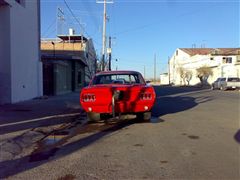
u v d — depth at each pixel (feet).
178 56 305.94
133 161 19.99
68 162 20.06
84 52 158.10
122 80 38.86
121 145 24.43
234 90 129.49
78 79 135.54
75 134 29.40
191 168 18.52
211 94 95.50
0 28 57.41
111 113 33.78
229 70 193.57
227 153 21.85
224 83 130.21
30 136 28.40
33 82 73.46
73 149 23.52
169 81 324.39
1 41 57.52
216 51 223.10
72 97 79.56
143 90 33.65
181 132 29.66
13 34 59.36
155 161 19.95
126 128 32.12
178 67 288.10
